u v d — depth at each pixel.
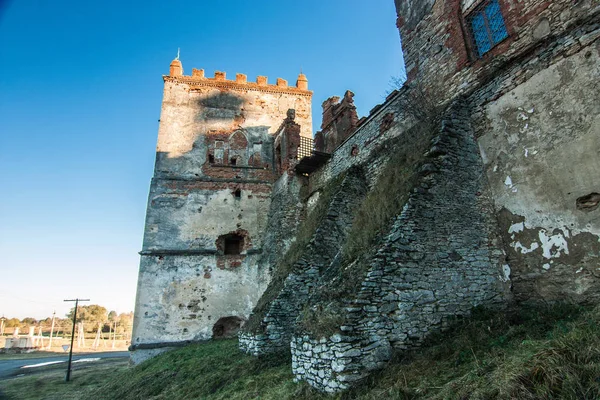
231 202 17.59
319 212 11.81
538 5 6.73
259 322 9.21
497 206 7.05
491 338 5.11
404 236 6.13
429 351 5.21
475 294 6.37
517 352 4.16
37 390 14.26
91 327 74.56
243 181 18.09
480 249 6.72
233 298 15.87
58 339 57.22
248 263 16.58
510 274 6.64
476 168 7.34
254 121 19.78
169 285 15.35
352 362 5.02
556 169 6.01
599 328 3.89
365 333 5.23
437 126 7.62
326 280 7.13
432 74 9.47
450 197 6.82
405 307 5.68
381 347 5.28
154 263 15.52
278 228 15.51
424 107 9.10
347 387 4.85
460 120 7.63
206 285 15.74
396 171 7.87
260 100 20.28
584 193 5.55
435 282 6.08
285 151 17.02
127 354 33.91
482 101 7.63
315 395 5.31
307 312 6.35
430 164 6.93
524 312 5.80
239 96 19.98
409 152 8.01
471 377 3.96
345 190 11.10
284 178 16.42
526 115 6.64
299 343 6.23
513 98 6.95
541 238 6.18
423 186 6.66
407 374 4.75
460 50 8.62
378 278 5.65
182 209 16.83
